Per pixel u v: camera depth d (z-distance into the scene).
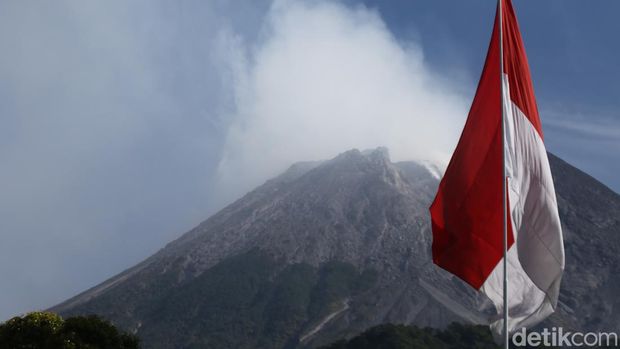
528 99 22.58
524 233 22.02
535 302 21.66
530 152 22.33
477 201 22.19
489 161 22.28
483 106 22.62
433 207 22.53
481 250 21.94
